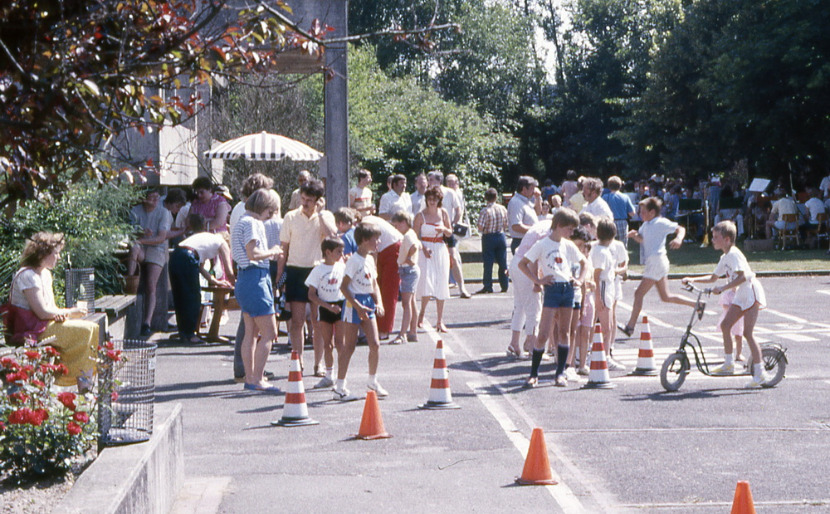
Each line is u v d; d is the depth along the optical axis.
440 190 14.27
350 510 6.16
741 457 7.45
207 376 10.87
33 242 8.28
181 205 14.01
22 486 5.50
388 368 11.36
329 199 17.25
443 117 36.88
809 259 23.77
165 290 14.42
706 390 10.07
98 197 12.69
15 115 3.71
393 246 13.03
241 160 27.75
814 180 36.09
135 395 5.98
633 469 7.13
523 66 61.31
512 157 43.66
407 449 7.70
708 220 30.84
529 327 12.07
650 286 13.08
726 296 10.66
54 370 6.20
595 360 10.24
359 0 54.00
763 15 34.16
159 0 3.96
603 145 58.81
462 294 18.53
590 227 11.53
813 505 6.28
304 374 10.96
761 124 33.44
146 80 4.15
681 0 53.16
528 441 7.95
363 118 36.00
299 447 7.77
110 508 4.56
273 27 4.28
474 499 6.39
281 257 10.67
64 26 3.73
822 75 30.80
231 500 6.38
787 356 12.11
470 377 10.84
